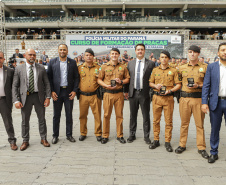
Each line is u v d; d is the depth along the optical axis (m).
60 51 3.35
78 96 3.65
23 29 26.52
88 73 3.50
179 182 2.29
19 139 3.68
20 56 9.70
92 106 3.58
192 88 2.97
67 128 3.60
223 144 3.44
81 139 3.62
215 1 22.91
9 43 18.98
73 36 10.15
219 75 2.67
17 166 2.66
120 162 2.77
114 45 10.16
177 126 4.52
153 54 10.23
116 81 3.33
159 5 23.52
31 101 3.24
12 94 3.14
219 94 2.72
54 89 3.48
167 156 2.97
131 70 3.48
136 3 23.12
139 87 3.44
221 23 22.38
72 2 23.25
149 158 2.90
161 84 3.20
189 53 2.96
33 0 23.50
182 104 3.05
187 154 3.04
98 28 24.70
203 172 2.51
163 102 3.20
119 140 3.58
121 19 22.61
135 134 3.96
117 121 3.57
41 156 2.96
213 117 2.78
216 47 16.80
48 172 2.50
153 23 22.33
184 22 22.33
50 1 23.39
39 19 23.02
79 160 2.83
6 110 3.17
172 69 3.18
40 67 3.30
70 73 3.47
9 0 23.44
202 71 2.92
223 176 2.42
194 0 22.88
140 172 2.50
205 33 25.38
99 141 3.59
